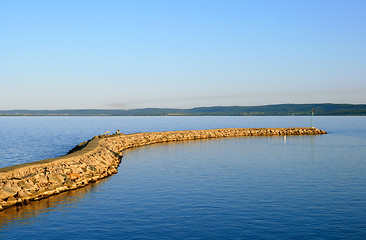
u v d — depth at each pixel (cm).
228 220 2333
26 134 12412
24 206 2669
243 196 2905
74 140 9725
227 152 5988
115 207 2639
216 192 3038
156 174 3897
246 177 3662
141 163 4769
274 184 3325
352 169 4153
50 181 3100
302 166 4388
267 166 4388
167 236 2078
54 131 14688
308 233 2112
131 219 2372
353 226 2219
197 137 9619
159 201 2783
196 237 2062
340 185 3281
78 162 3738
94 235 2106
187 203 2719
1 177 2777
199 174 3856
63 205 2695
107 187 3281
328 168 4228
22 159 5688
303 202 2725
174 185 3322
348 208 2572
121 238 2059
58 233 2141
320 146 7044
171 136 9019
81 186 3322
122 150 6612
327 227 2205
